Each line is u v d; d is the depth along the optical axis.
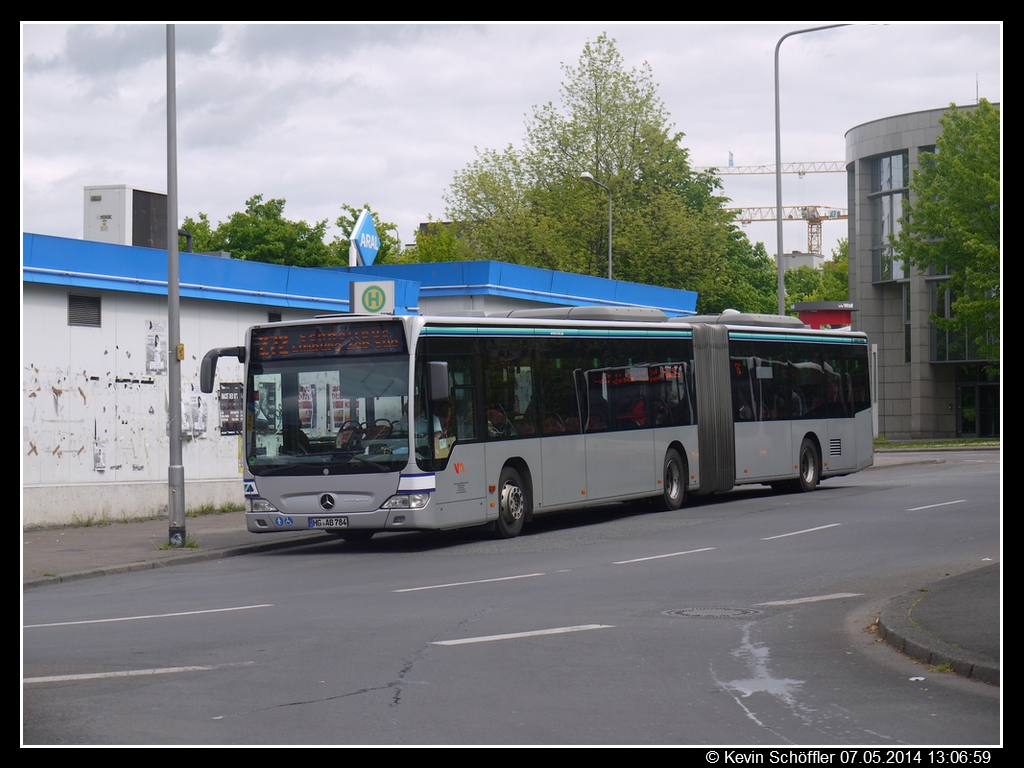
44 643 10.20
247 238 66.50
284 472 18.19
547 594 12.66
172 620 11.51
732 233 78.56
